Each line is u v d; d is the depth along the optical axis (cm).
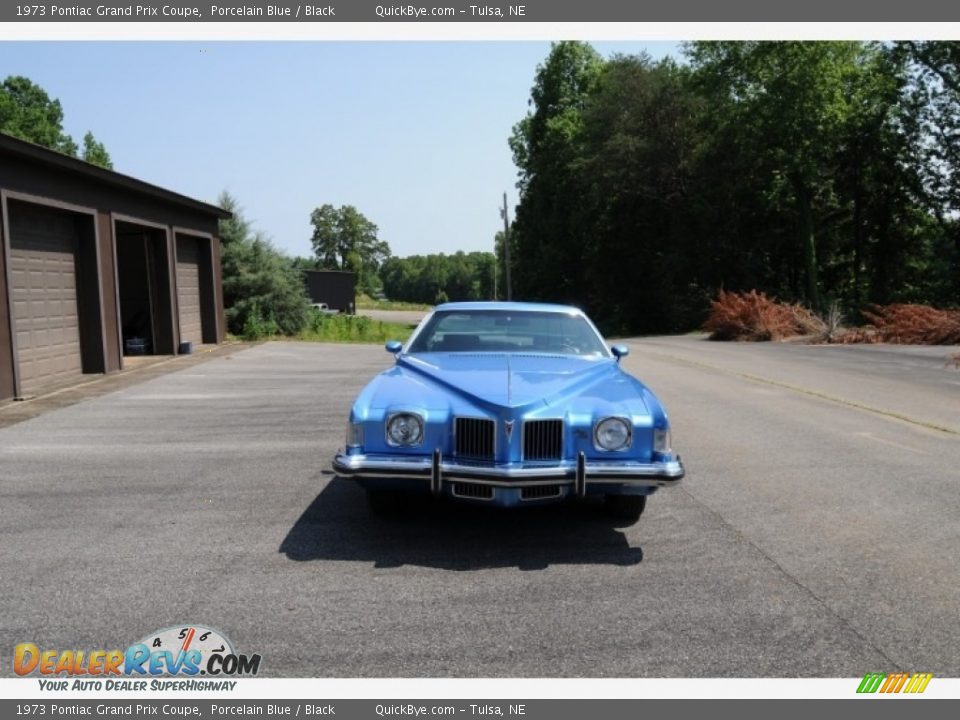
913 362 1664
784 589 408
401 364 557
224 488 601
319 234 14375
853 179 4241
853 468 685
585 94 5431
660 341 2902
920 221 4303
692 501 576
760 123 3962
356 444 459
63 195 1252
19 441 786
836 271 4681
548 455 449
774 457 727
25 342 1182
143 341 1770
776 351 2042
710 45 4166
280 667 325
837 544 480
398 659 331
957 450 761
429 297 17700
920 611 383
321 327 2972
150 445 766
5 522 513
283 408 998
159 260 1759
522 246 6034
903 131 4084
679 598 395
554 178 5306
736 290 4341
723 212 4347
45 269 1244
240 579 414
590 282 5184
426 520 520
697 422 913
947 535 500
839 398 1112
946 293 3791
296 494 583
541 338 602
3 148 1047
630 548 470
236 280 2609
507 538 485
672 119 4494
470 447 449
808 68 3753
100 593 394
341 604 383
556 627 361
